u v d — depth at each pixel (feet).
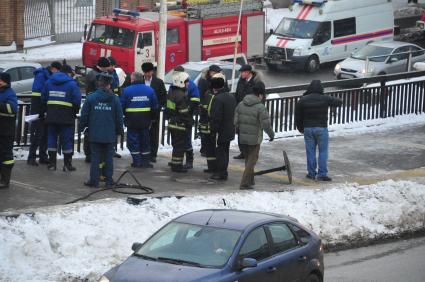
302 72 138.51
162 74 73.82
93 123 55.06
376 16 146.61
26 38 148.97
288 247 37.78
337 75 126.52
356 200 60.23
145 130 62.80
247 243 35.78
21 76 99.14
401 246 55.16
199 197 53.62
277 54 137.18
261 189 60.13
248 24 128.88
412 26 178.91
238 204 54.24
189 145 64.34
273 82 127.95
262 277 35.65
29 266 41.16
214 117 60.18
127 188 56.08
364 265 49.93
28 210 46.47
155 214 49.60
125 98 61.93
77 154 66.13
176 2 122.01
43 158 61.16
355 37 143.33
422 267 49.98
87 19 159.53
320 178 65.46
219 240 35.68
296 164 70.59
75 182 57.00
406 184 64.44
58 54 141.59
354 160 74.08
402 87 91.86
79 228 45.24
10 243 41.55
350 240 54.70
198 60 122.01
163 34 73.05
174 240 36.17
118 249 44.88
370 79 88.79
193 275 33.53
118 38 115.14
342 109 87.30
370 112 89.86
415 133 86.53
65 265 42.01
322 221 55.67
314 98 64.64
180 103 62.34
